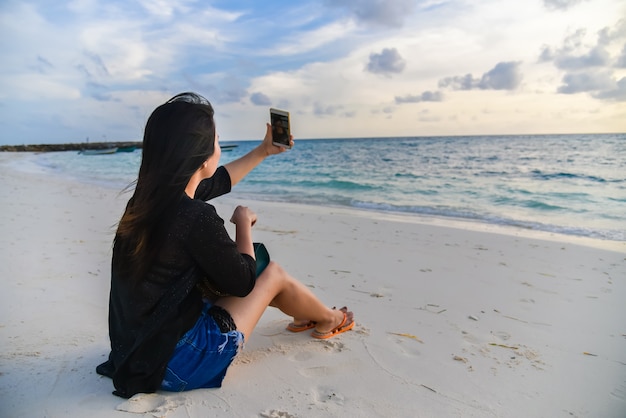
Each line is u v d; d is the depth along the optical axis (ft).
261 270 7.76
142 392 6.60
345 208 34.99
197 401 6.63
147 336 6.14
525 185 47.83
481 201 39.14
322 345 8.87
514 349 9.21
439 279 14.51
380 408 6.79
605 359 8.87
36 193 41.47
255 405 6.64
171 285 6.09
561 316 11.40
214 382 7.02
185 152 5.80
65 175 77.30
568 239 23.31
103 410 6.26
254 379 7.45
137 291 6.04
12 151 267.18
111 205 32.89
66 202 34.30
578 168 62.34
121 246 5.98
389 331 9.84
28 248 17.21
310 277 14.49
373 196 43.98
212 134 6.13
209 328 6.61
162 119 5.80
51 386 6.93
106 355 8.10
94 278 13.29
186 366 6.52
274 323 9.98
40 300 11.21
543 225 27.71
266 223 25.73
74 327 9.48
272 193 47.70
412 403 6.98
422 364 8.30
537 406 7.08
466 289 13.51
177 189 5.85
